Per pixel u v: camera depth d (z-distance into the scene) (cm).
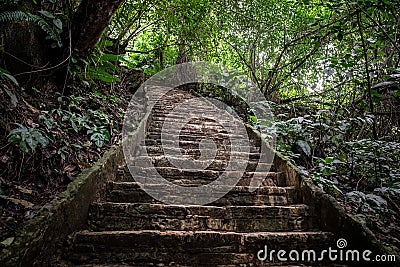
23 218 187
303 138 384
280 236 220
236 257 210
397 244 221
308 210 261
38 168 241
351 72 383
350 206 277
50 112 304
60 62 339
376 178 299
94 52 378
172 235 210
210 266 206
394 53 396
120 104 490
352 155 321
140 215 245
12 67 296
